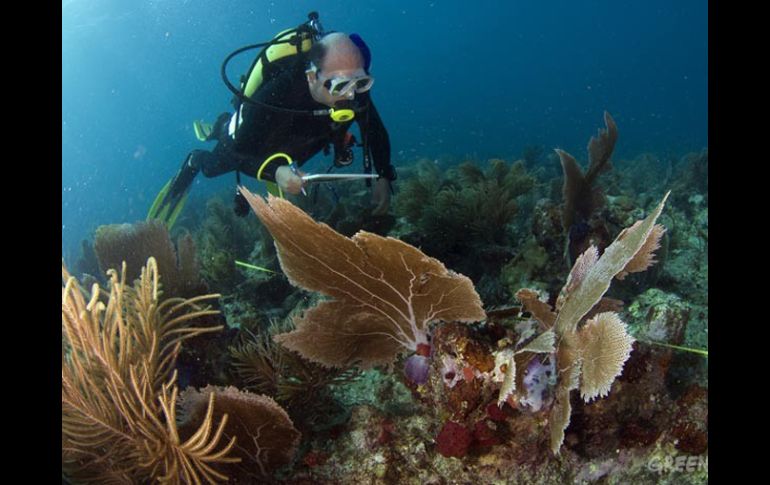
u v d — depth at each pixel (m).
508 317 2.52
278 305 5.00
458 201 4.95
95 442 2.22
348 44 3.62
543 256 3.99
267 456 2.36
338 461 2.37
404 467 2.30
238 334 3.40
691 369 2.50
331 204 7.54
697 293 4.08
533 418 2.14
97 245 3.74
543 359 2.14
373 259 2.17
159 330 2.62
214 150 5.70
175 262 3.63
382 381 2.89
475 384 2.15
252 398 2.14
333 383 2.73
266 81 4.18
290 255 2.31
